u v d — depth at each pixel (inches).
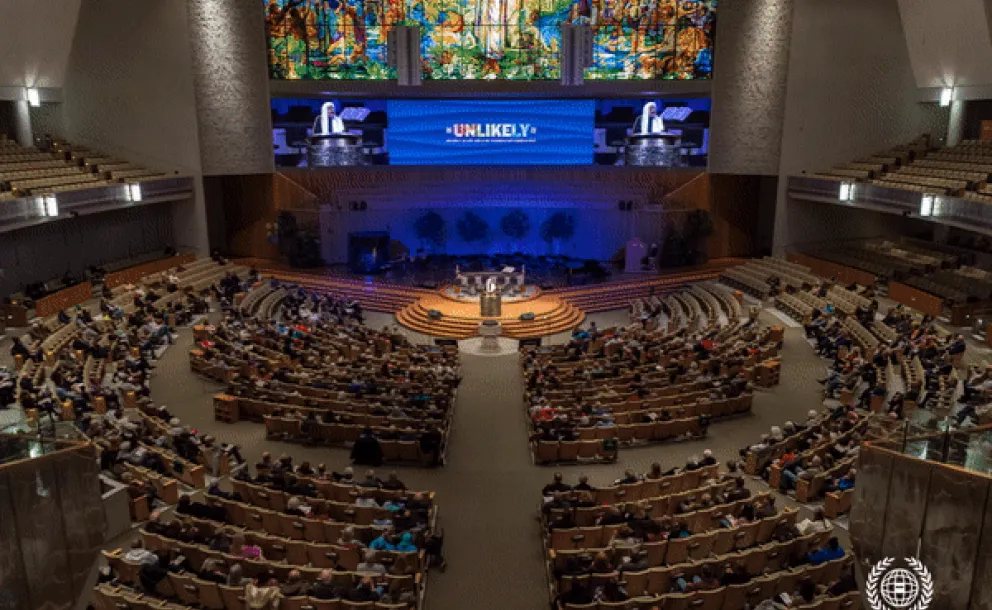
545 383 850.1
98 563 462.6
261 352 982.4
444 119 1704.0
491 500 629.3
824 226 1596.9
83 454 435.2
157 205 1552.7
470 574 516.7
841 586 450.0
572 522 543.5
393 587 458.9
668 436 762.2
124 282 1343.5
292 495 576.1
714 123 1631.4
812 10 1475.1
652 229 1712.6
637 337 1081.4
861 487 422.0
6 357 904.3
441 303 1398.9
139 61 1480.1
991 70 1305.4
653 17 1579.7
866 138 1541.6
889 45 1497.3
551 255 1785.2
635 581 459.5
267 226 1711.4
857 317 1111.0
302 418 748.0
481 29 1584.6
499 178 1729.8
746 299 1378.0
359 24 1574.8
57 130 1493.6
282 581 459.2
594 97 1690.5
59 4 1279.5
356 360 986.7
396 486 590.6
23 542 399.2
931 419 400.8
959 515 353.1
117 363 914.7
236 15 1520.7
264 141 1615.4
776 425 800.9
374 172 1713.8
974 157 1316.4
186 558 476.4
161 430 706.2
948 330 1054.4
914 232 1630.2
